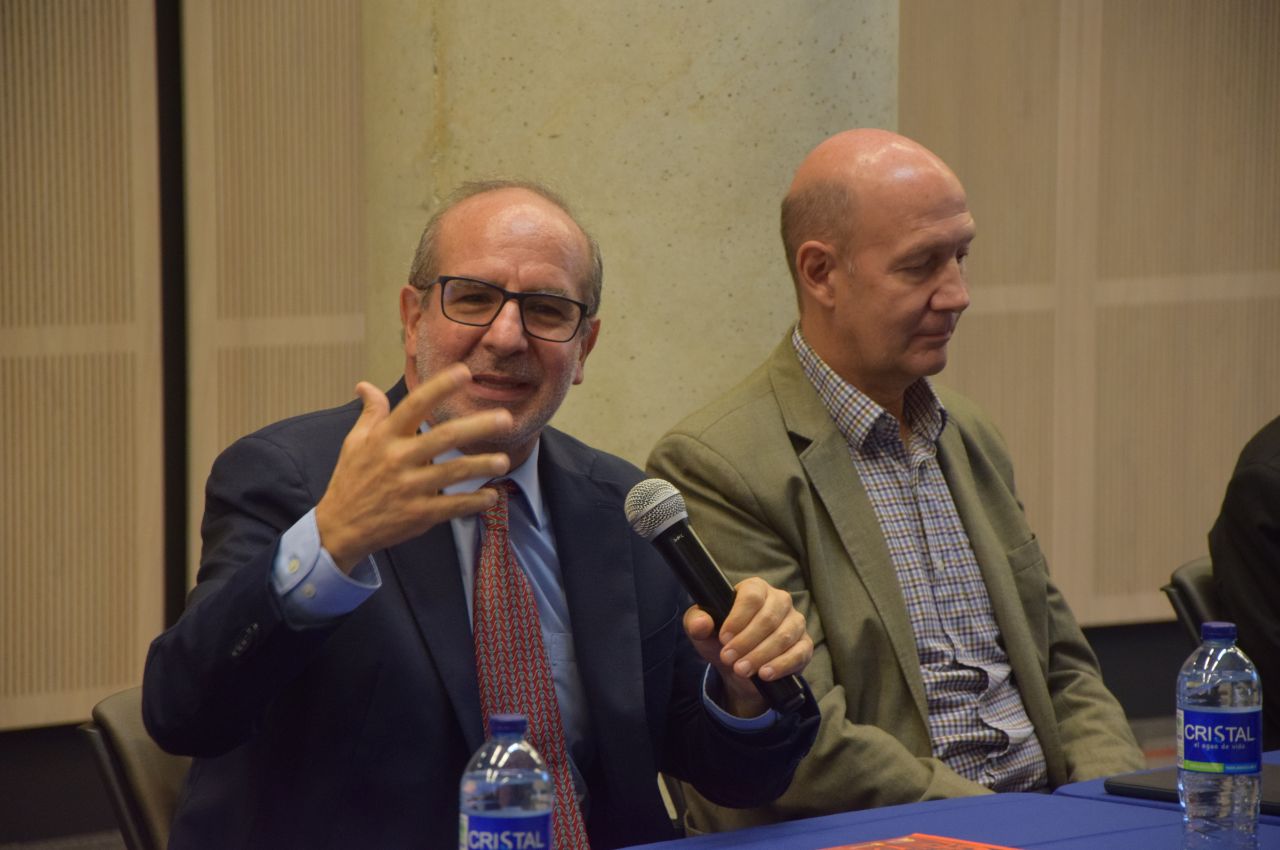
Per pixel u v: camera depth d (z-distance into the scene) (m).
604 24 8.45
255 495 5.34
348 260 12.70
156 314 12.16
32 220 11.72
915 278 7.06
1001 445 7.88
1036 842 4.73
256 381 12.49
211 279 12.30
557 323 5.44
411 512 4.45
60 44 11.69
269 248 12.44
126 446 12.16
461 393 5.37
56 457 11.95
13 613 11.90
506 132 8.42
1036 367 14.40
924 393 7.45
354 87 12.59
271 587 4.63
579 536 5.73
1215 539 8.39
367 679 5.18
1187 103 14.62
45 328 11.84
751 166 8.76
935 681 7.02
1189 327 14.94
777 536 6.95
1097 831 4.88
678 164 8.62
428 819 5.20
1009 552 7.54
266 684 4.71
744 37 8.69
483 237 5.41
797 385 7.27
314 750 5.14
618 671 5.60
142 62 11.95
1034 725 7.22
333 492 4.57
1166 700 15.08
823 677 6.73
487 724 5.32
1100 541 14.84
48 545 11.98
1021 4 13.91
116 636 12.25
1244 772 4.98
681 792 6.97
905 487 7.29
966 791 6.43
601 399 8.70
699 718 5.70
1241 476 8.17
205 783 5.25
